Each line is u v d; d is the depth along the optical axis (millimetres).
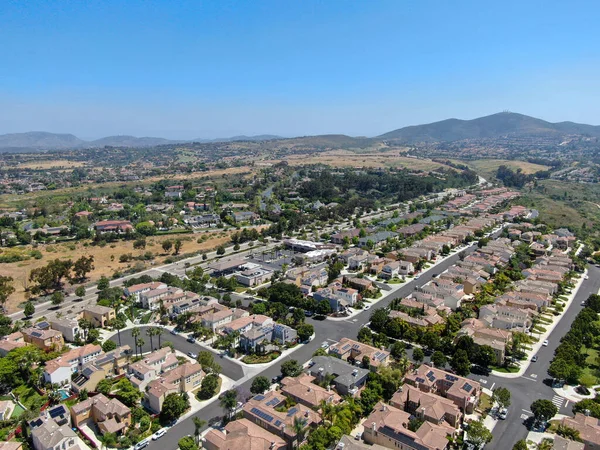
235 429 123125
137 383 150375
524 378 159375
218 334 190000
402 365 158750
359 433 129125
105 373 156750
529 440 124938
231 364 168750
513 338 179750
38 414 134625
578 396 148125
